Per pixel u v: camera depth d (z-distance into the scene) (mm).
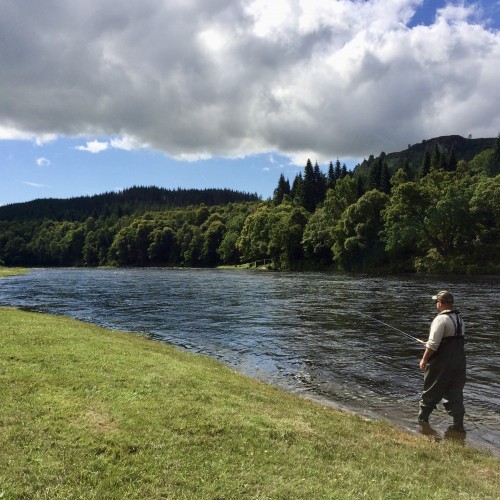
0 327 13852
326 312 24406
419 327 19422
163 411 7133
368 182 109438
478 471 6340
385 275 60000
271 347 16125
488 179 67500
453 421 8516
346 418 8477
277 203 137375
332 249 79062
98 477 4953
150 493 4715
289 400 9328
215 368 12148
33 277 68812
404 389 11195
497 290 35125
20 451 5367
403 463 6258
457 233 65000
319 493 4973
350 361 13953
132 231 148625
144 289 42969
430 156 121750
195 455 5707
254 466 5535
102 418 6645
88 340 13016
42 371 8828
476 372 12367
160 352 13438
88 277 68125
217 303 29984
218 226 131625
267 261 103625
